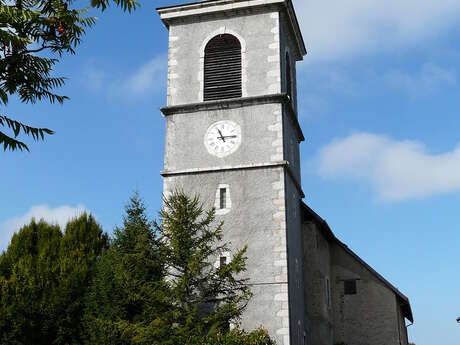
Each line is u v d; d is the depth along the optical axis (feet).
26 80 29.66
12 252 79.00
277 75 74.13
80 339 67.87
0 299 68.39
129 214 68.69
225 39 77.20
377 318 84.12
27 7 29.48
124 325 58.54
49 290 70.13
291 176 73.92
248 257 66.74
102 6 29.68
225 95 74.79
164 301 58.29
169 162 73.05
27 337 67.15
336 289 86.74
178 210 62.03
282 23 79.25
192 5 78.59
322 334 74.28
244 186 69.92
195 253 60.34
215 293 60.85
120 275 60.49
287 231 68.08
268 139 71.36
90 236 80.48
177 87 76.33
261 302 64.75
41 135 27.20
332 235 86.58
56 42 29.94
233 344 56.65
